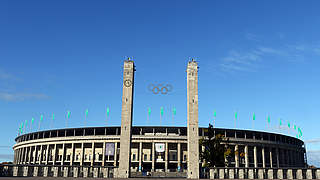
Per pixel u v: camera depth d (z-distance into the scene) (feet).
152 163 353.51
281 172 192.65
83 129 384.88
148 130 377.91
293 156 437.17
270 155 392.06
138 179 168.96
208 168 196.85
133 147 369.09
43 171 183.62
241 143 373.40
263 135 401.08
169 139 362.53
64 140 384.27
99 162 365.61
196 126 205.16
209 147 251.80
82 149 372.79
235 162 365.81
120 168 194.90
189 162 198.08
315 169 191.01
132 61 217.97
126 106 208.03
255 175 192.13
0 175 171.42
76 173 188.75
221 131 377.30
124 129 203.00
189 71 216.95
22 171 178.70
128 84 212.84
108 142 365.40
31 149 416.87
